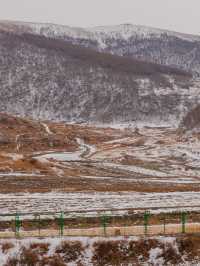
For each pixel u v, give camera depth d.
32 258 45.56
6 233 49.75
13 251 45.84
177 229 50.91
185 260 46.72
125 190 83.00
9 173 103.88
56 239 47.34
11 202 69.50
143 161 145.00
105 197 74.94
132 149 181.25
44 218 57.03
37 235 48.84
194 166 131.25
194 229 50.66
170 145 187.00
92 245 47.19
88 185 89.94
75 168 122.56
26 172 107.50
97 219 57.09
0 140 180.50
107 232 49.91
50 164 123.12
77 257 46.38
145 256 46.78
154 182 99.44
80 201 71.06
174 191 82.94
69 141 199.50
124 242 47.47
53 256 46.12
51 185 88.06
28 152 167.12
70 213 60.84
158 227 51.97
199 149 166.75
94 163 138.25
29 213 59.66
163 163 140.12
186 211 61.97
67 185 88.88
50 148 182.88
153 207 65.62
